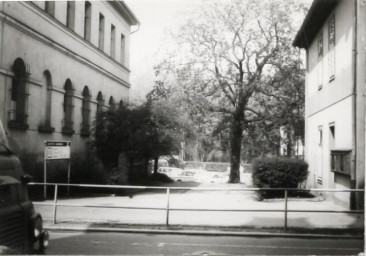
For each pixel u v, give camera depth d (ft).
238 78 116.88
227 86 122.01
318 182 67.00
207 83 118.21
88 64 81.00
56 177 63.82
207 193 72.74
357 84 47.11
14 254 14.98
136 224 39.47
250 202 57.00
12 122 54.65
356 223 40.60
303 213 46.70
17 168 16.98
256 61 113.19
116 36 102.37
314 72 72.43
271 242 33.50
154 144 79.30
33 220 16.61
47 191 61.57
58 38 67.77
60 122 69.21
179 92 118.73
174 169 150.10
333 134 59.82
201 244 32.32
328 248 31.32
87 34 84.12
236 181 120.47
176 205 53.21
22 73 57.98
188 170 160.04
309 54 77.77
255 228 38.17
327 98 61.41
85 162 71.87
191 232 36.35
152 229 37.32
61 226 37.93
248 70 115.03
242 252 29.66
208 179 146.82
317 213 46.57
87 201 55.83
